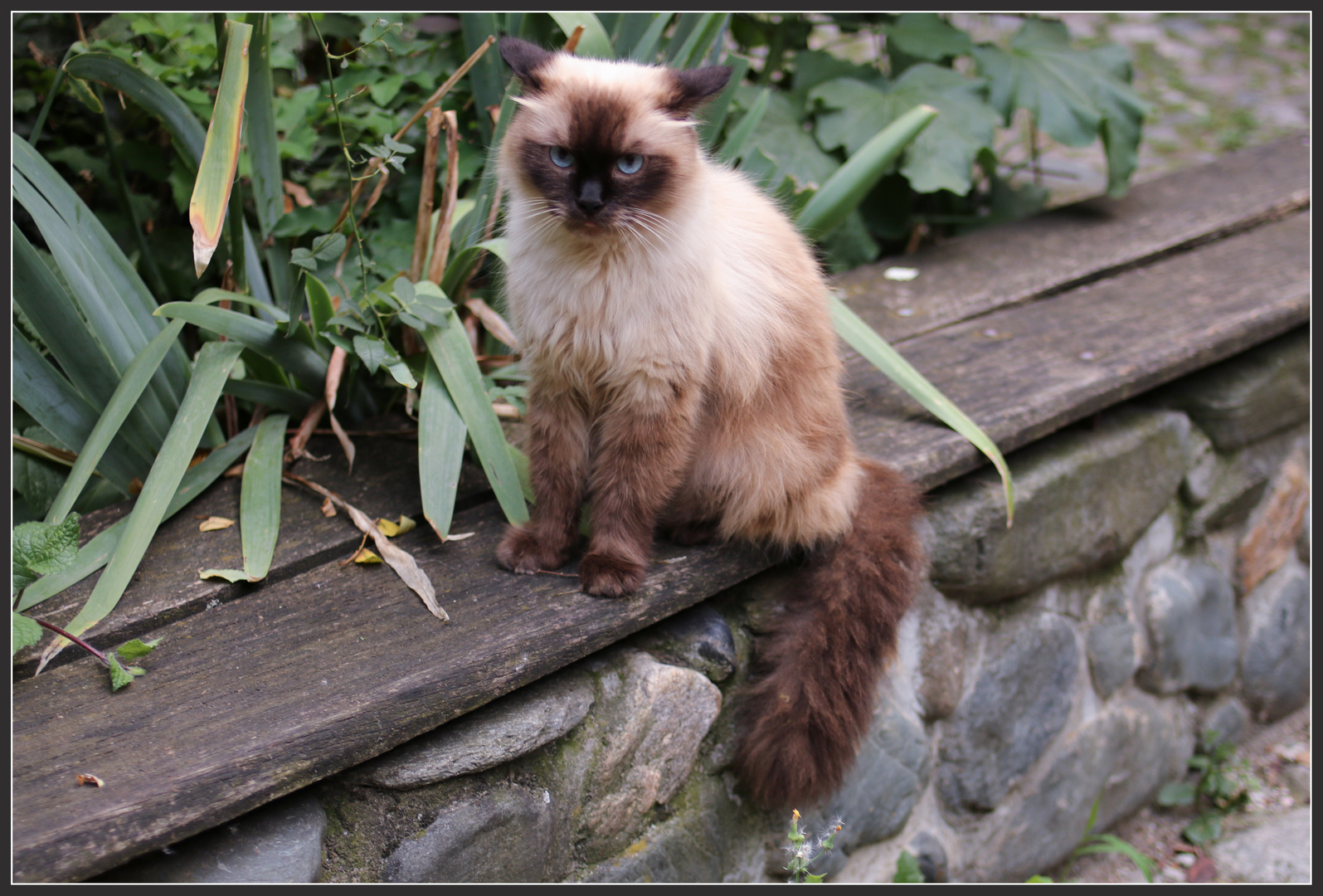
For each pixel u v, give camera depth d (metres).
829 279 2.79
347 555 1.92
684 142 1.78
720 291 1.86
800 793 1.90
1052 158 5.46
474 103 2.81
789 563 2.12
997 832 2.60
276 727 1.44
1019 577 2.49
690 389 1.83
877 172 2.82
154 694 1.51
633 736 1.84
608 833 1.85
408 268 2.69
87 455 1.85
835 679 1.92
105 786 1.32
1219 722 3.25
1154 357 2.69
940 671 2.37
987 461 2.41
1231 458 3.11
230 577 1.77
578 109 1.70
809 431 2.00
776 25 3.75
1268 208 3.74
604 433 1.90
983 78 3.58
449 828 1.60
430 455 1.98
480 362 2.58
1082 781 2.77
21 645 1.45
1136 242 3.50
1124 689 2.93
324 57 3.16
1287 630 3.45
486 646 1.64
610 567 1.84
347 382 2.35
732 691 2.04
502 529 2.04
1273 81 6.51
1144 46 7.12
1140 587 2.95
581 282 1.77
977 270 3.34
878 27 3.71
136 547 1.75
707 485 2.02
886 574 2.01
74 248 2.04
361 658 1.61
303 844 1.45
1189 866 2.86
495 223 2.45
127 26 2.64
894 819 2.31
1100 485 2.66
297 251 2.02
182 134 2.26
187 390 2.07
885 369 2.32
